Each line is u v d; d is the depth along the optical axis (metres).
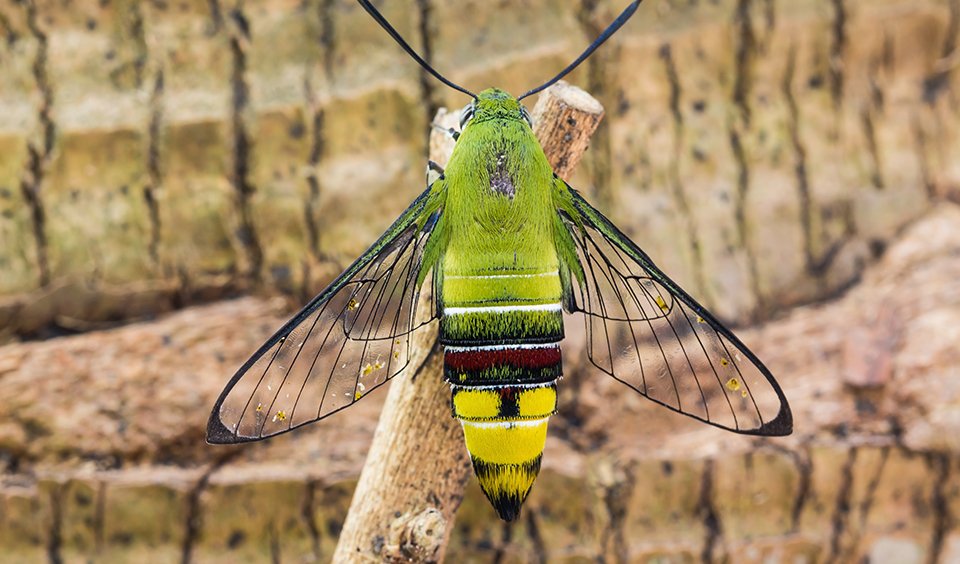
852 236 0.29
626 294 0.23
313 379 0.23
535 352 0.23
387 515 0.23
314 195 0.28
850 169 0.29
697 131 0.29
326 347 0.23
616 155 0.29
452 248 0.23
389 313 0.23
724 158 0.29
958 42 0.29
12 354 0.28
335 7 0.28
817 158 0.29
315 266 0.28
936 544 0.27
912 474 0.28
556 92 0.24
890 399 0.28
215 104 0.28
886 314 0.28
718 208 0.29
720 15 0.29
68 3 0.28
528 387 0.23
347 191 0.28
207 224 0.28
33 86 0.28
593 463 0.28
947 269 0.29
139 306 0.28
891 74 0.29
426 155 0.28
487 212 0.23
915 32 0.29
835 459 0.28
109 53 0.28
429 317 0.23
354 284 0.23
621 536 0.28
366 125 0.28
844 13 0.29
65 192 0.28
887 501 0.28
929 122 0.30
